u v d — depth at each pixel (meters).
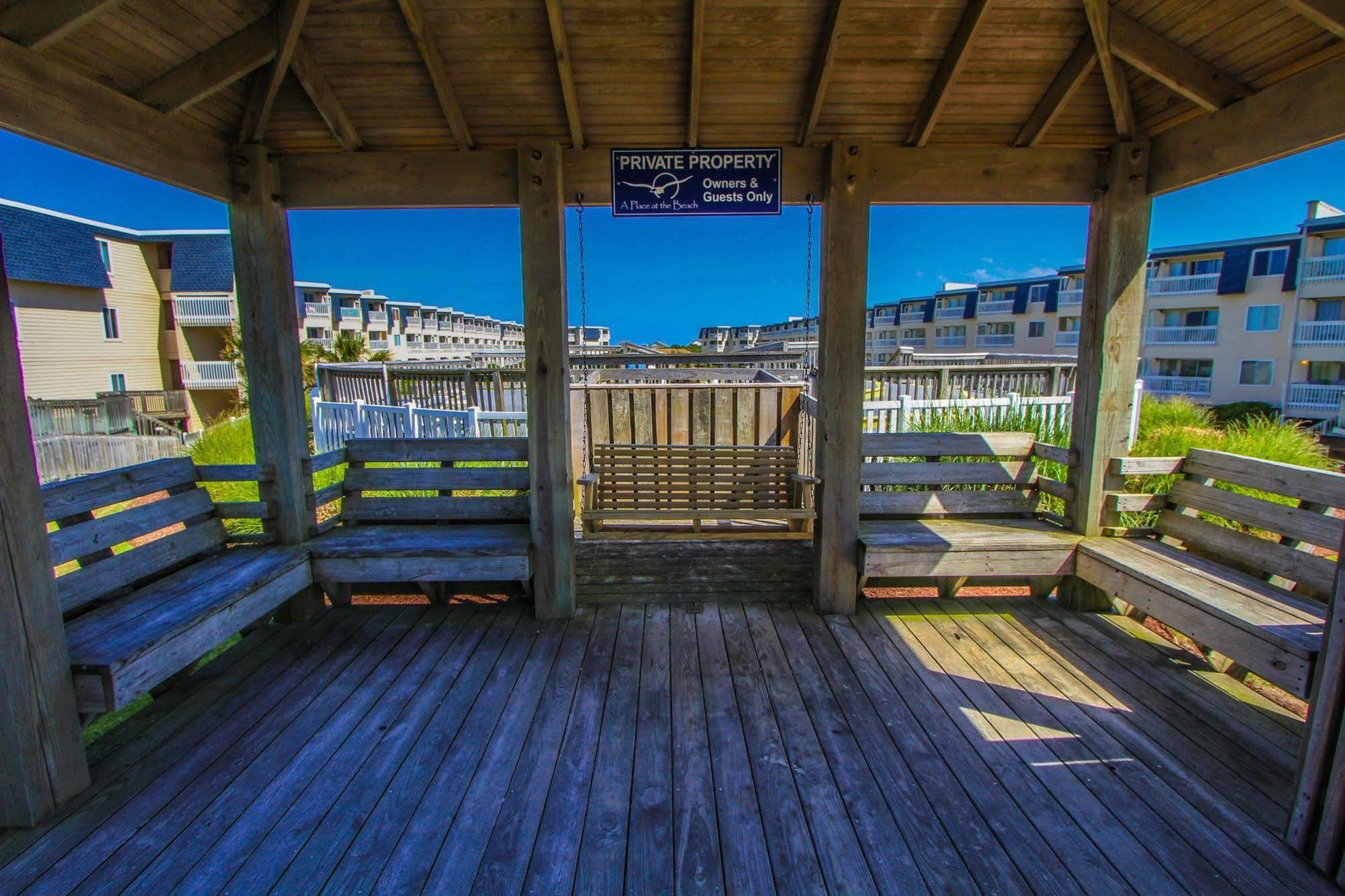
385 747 2.35
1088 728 2.43
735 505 4.25
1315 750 1.75
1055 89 2.94
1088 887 1.71
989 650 3.05
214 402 21.33
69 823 1.98
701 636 3.20
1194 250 23.80
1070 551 3.34
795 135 3.19
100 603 2.69
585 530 4.18
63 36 2.01
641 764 2.24
